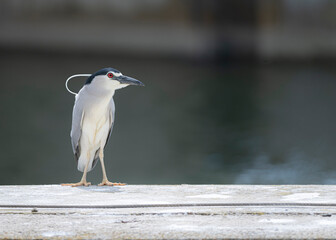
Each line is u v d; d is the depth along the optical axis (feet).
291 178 39.24
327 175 39.78
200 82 127.13
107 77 15.99
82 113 16.34
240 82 126.31
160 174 42.06
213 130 63.87
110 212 11.48
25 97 89.15
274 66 177.27
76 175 42.27
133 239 9.55
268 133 61.16
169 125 67.67
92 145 16.74
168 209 11.75
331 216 10.99
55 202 12.45
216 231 9.93
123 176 41.78
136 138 59.16
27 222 10.65
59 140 55.88
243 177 40.22
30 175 41.57
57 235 9.79
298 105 84.94
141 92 101.35
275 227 10.17
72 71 149.38
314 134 59.72
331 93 100.83
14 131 60.03
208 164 45.29
